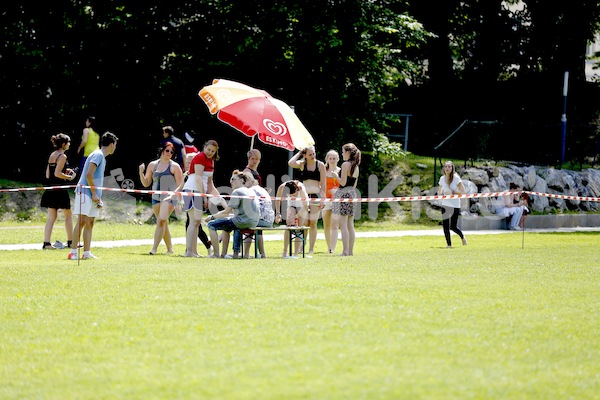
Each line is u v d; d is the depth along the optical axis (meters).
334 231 56.38
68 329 28.31
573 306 32.09
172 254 54.84
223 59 87.69
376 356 24.28
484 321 28.94
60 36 86.81
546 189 97.81
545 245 64.81
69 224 58.28
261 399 20.52
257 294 34.00
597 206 101.69
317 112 92.69
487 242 68.19
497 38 125.62
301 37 87.19
